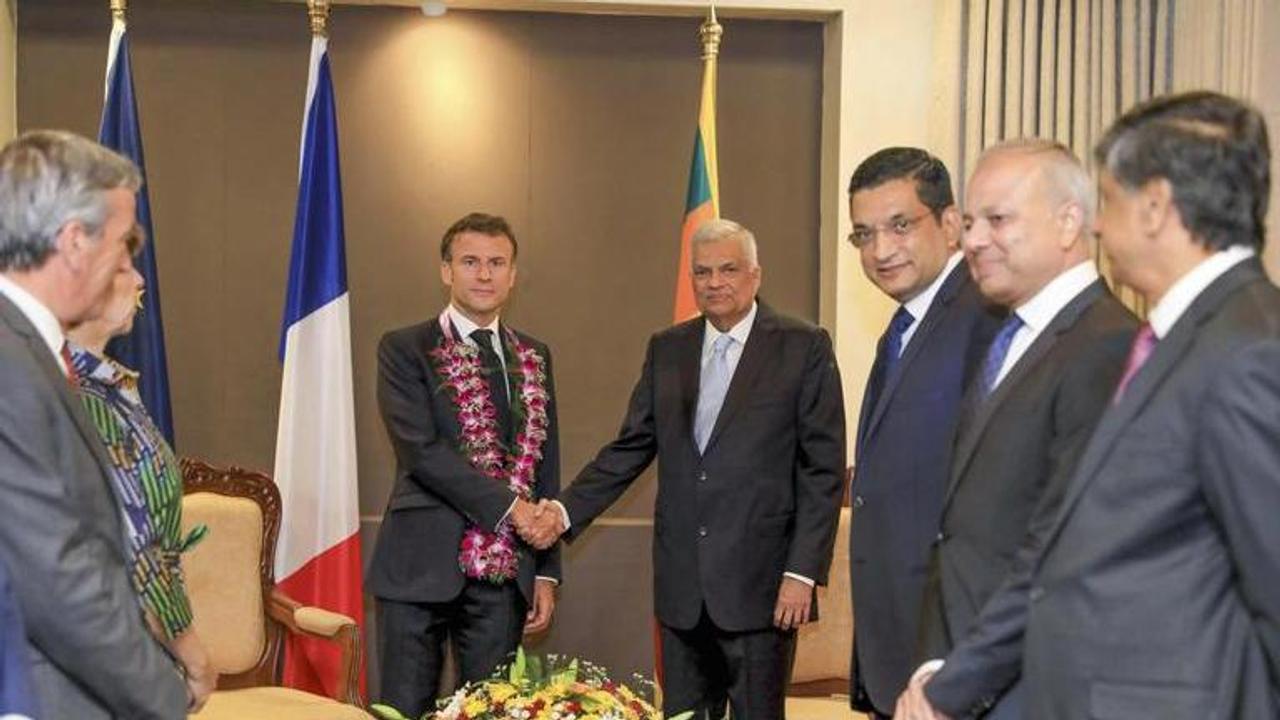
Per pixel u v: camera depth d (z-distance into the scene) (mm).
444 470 4004
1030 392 2352
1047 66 4957
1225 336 1875
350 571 4664
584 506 4086
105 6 4984
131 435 2590
